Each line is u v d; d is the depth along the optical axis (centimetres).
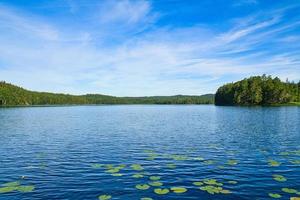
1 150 2152
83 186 1255
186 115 7119
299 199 1079
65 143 2488
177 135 3055
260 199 1087
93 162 1739
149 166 1628
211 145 2381
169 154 1988
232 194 1142
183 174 1452
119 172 1493
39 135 3056
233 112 8094
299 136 2958
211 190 1183
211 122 4791
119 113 8731
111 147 2277
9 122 4881
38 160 1798
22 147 2286
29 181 1338
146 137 2883
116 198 1098
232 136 2964
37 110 10638
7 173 1484
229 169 1556
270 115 6506
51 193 1166
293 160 1784
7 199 1096
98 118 6091
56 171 1521
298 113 7244
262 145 2386
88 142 2544
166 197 1106
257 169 1556
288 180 1344
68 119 5728
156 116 6825
